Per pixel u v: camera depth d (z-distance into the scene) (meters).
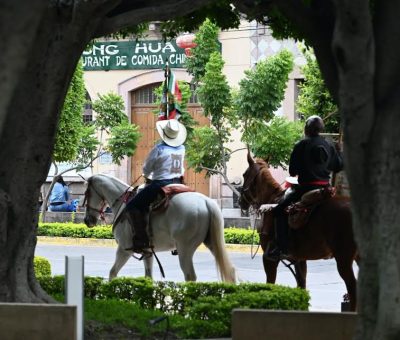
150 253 18.30
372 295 8.72
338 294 21.84
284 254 16.17
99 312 14.05
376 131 8.81
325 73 10.11
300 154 15.97
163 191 17.81
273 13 15.93
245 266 28.28
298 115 40.00
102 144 40.88
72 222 39.97
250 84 33.81
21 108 13.08
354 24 8.49
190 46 35.44
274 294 14.06
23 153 13.15
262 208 16.67
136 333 13.33
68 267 11.11
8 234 13.23
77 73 33.25
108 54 44.19
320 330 10.34
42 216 39.28
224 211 40.50
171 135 18.36
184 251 17.48
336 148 17.08
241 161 40.72
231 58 41.75
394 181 8.69
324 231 15.35
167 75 24.47
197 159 34.84
